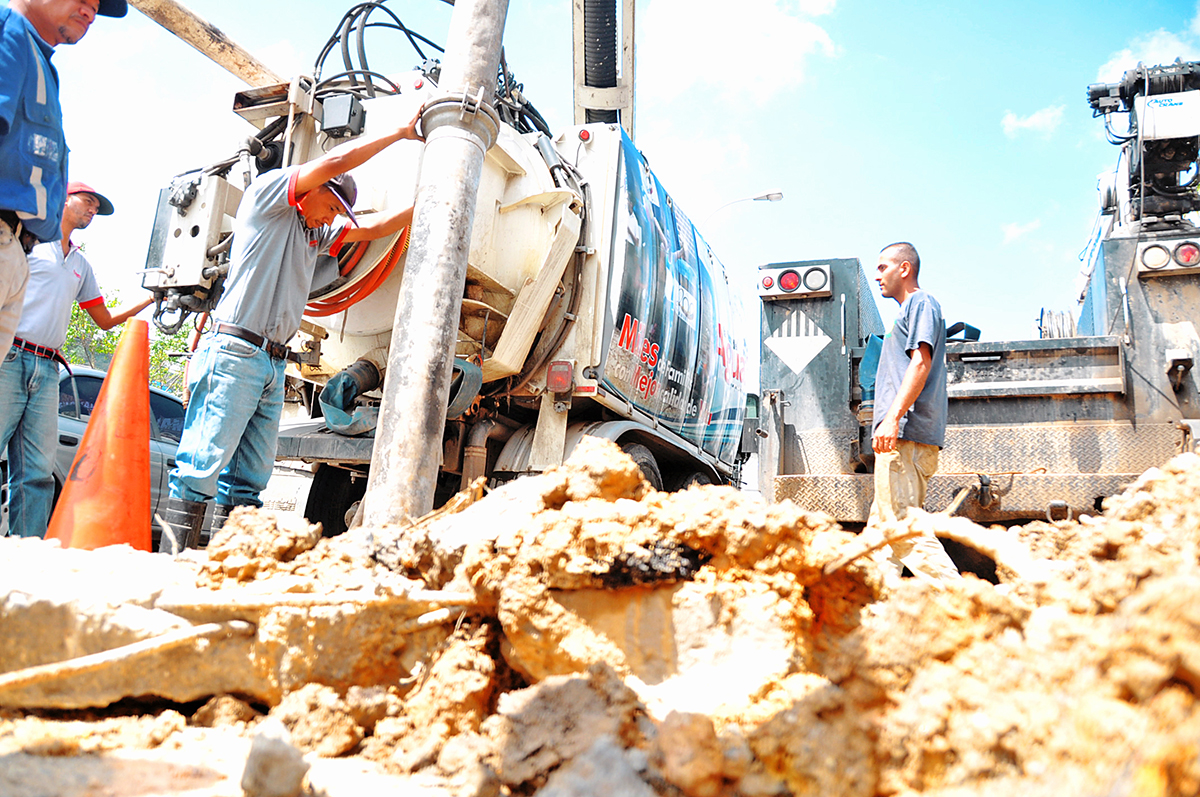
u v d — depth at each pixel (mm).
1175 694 1229
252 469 3754
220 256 4543
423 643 2043
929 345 3646
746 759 1475
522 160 5043
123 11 3479
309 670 1985
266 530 2354
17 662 2047
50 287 4199
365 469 5184
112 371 3271
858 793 1403
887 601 1812
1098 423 4594
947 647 1579
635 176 5934
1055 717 1300
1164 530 1764
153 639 1941
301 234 3779
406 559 2256
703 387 7004
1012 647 1500
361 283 4641
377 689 1945
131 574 2271
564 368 5125
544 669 1886
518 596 1900
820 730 1496
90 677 2008
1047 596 1648
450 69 3760
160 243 4723
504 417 5359
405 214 4391
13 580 2143
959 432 4797
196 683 2031
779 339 5352
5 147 2969
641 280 5754
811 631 1832
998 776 1292
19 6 3152
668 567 1854
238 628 2012
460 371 4688
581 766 1508
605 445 2209
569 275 5297
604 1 10188
